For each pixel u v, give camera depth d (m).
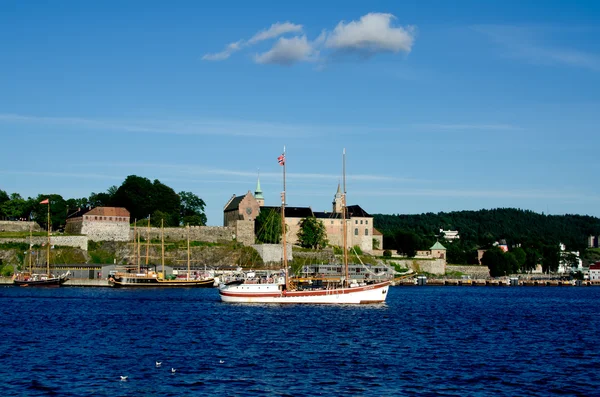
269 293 159.75
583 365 79.50
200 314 133.75
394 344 94.62
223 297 163.62
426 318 133.00
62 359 79.31
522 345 95.31
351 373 73.19
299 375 71.81
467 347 92.62
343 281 173.62
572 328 118.75
